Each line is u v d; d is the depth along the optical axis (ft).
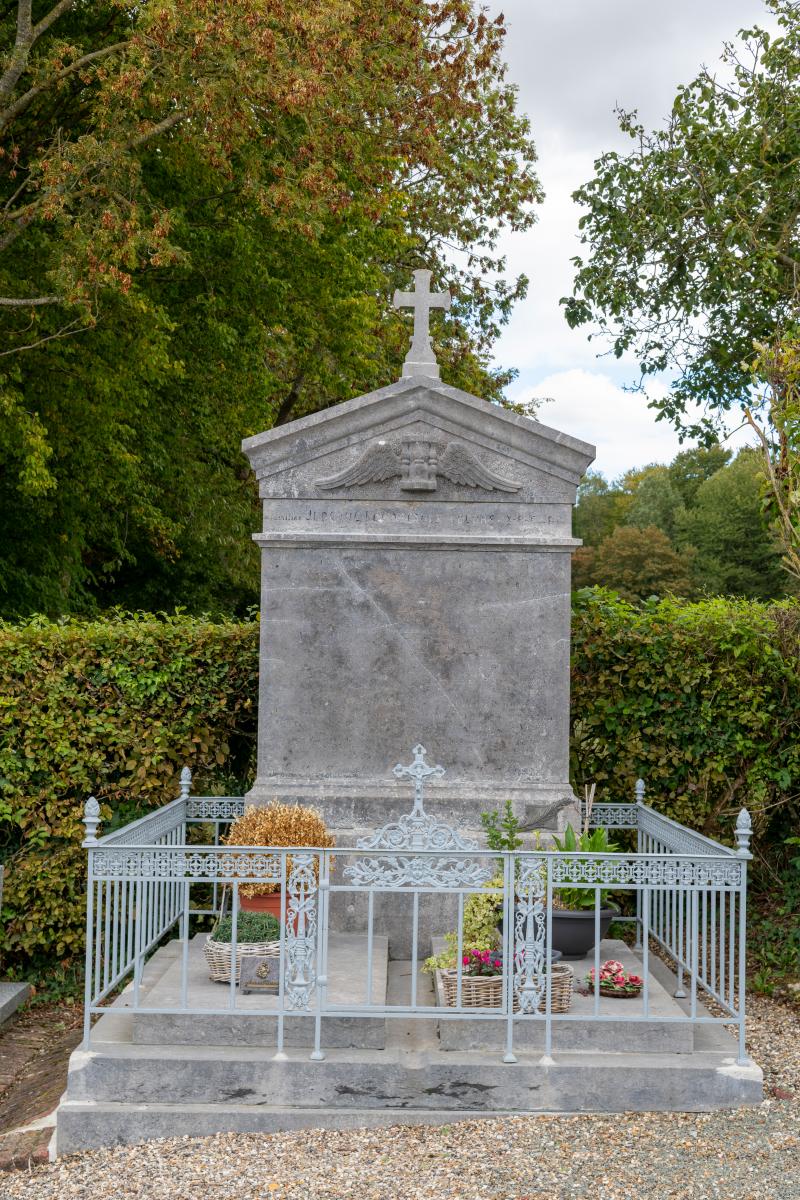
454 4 51.90
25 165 51.78
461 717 26.63
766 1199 15.89
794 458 26.71
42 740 28.78
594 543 208.03
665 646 30.09
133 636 29.25
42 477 50.16
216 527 77.51
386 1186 16.62
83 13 53.06
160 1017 19.63
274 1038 19.54
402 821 21.56
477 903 21.49
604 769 30.55
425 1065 18.97
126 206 45.06
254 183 48.91
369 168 54.13
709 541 159.74
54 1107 19.93
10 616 59.77
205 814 27.53
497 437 26.55
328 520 26.78
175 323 58.23
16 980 28.43
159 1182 17.08
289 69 42.86
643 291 55.83
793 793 30.60
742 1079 18.99
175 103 48.37
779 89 51.88
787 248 51.85
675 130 54.54
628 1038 19.58
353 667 26.68
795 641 29.60
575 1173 16.81
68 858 28.78
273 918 21.72
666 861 19.45
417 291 27.25
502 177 70.13
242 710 30.14
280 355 69.05
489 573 26.68
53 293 51.21
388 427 26.66
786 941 28.30
